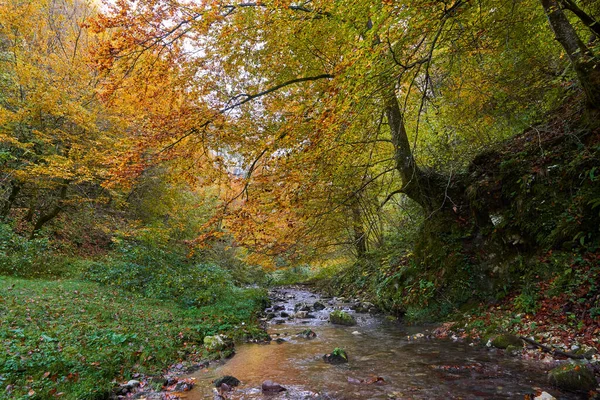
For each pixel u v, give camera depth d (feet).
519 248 24.34
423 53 18.69
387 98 18.94
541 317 18.94
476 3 19.30
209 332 24.18
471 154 33.53
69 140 39.91
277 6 19.36
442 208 30.89
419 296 28.43
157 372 16.61
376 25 12.51
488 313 22.66
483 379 14.07
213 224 24.18
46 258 36.37
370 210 39.45
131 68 22.82
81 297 26.94
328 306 40.75
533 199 24.02
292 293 57.98
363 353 19.83
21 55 37.83
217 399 13.71
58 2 46.01
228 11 22.91
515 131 33.86
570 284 19.15
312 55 26.13
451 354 18.16
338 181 27.99
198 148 24.77
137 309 26.94
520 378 13.78
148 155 23.58
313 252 44.16
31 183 43.75
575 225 20.70
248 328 26.66
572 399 11.52
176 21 22.12
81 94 38.81
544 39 27.12
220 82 27.22
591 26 19.11
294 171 21.17
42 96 34.83
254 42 25.46
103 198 45.27
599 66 21.02
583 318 16.92
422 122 38.11
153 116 23.30
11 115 35.09
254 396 13.91
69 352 15.71
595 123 21.77
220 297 36.37
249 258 37.35
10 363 13.33
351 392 13.79
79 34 43.88
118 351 17.21
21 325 18.25
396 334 24.41
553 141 24.64
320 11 17.89
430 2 13.10
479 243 27.22
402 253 38.01
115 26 21.06
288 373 16.69
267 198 22.07
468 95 29.84
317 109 19.24
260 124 28.12
